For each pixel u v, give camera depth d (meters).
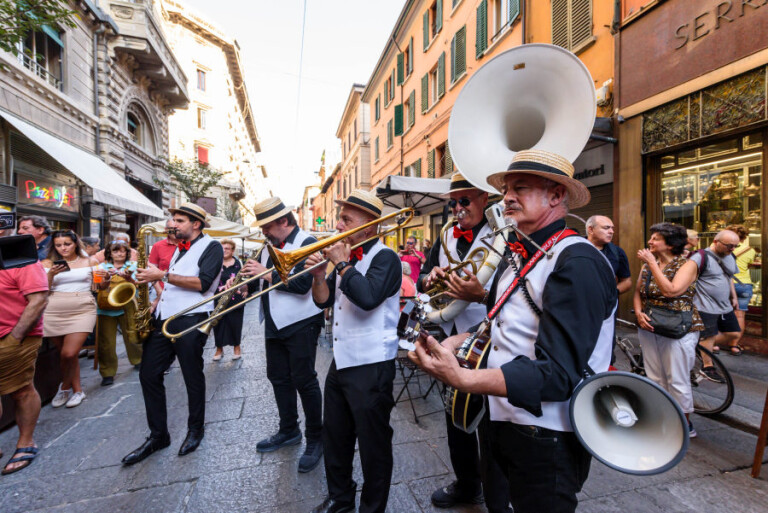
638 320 2.78
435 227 13.85
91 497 2.17
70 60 9.03
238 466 2.45
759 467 2.24
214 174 17.69
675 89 5.17
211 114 25.20
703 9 4.78
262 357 5.13
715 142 4.86
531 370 0.93
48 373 3.59
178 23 23.16
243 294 4.93
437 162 13.67
